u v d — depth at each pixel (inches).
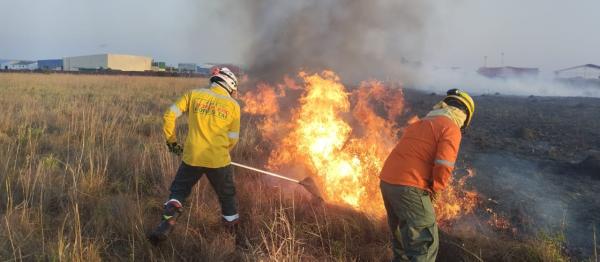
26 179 183.9
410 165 122.2
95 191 184.1
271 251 141.3
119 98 608.1
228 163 154.5
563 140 351.6
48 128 327.6
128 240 147.6
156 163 222.5
